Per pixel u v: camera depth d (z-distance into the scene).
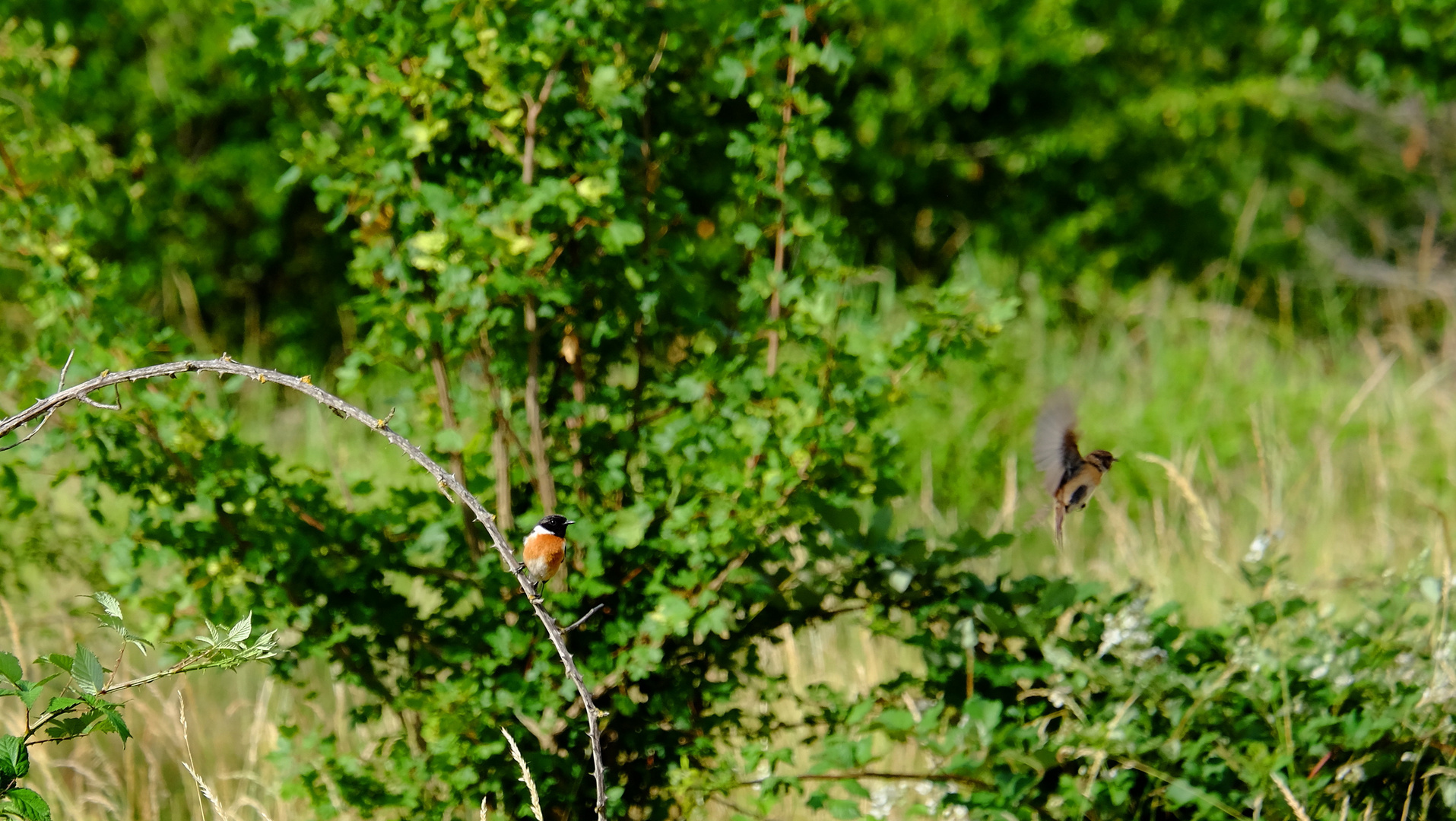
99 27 25.47
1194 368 22.47
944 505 18.92
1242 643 9.56
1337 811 9.41
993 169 31.31
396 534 9.69
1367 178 30.94
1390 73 26.41
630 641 9.46
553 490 9.58
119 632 6.25
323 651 9.16
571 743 9.40
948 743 8.91
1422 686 9.77
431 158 9.45
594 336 9.69
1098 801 9.25
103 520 9.36
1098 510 18.42
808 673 12.46
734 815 10.34
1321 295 30.30
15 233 9.40
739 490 9.04
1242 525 17.19
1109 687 9.52
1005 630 9.45
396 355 9.66
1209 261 31.03
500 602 9.30
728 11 9.93
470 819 10.05
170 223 26.19
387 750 10.24
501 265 8.97
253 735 10.80
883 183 30.19
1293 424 20.27
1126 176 31.23
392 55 9.24
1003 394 20.23
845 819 8.61
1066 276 30.59
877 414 9.22
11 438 10.02
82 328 9.24
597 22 9.36
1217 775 9.31
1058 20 29.27
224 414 9.32
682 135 10.46
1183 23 30.56
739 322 10.05
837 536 9.54
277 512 9.07
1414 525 17.33
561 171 9.66
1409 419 20.52
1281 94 29.38
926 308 9.48
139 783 10.93
